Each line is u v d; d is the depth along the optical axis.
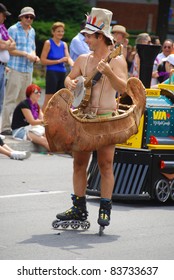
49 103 13.08
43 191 17.30
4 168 19.92
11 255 12.19
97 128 13.18
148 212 15.71
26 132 22.84
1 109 23.02
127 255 12.51
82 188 13.89
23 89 24.09
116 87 13.30
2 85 22.80
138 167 16.14
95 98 13.48
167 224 14.78
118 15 53.38
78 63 13.73
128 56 26.39
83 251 12.61
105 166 13.55
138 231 14.13
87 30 13.48
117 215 15.32
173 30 49.09
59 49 24.66
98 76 13.45
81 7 44.38
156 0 52.97
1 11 22.58
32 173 19.48
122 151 16.17
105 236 13.66
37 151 22.88
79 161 13.71
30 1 43.59
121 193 16.11
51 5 43.81
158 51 17.80
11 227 13.95
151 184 16.14
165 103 16.58
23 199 16.38
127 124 13.41
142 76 17.92
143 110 13.85
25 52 23.77
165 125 16.42
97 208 15.77
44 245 12.85
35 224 14.26
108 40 13.52
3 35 22.61
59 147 13.21
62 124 13.06
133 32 49.38
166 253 12.77
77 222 13.97
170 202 16.83
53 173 19.64
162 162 16.17
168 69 20.36
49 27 41.69
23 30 23.81
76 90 13.46
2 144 21.33
